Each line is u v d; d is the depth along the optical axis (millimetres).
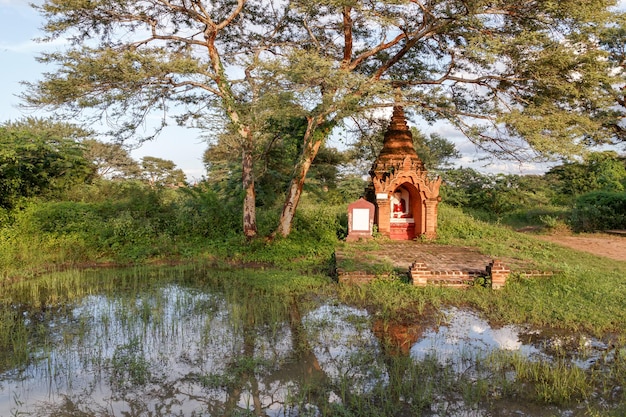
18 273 12523
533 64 13133
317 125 15797
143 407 5410
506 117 13336
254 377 6129
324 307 9258
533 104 14125
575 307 8711
